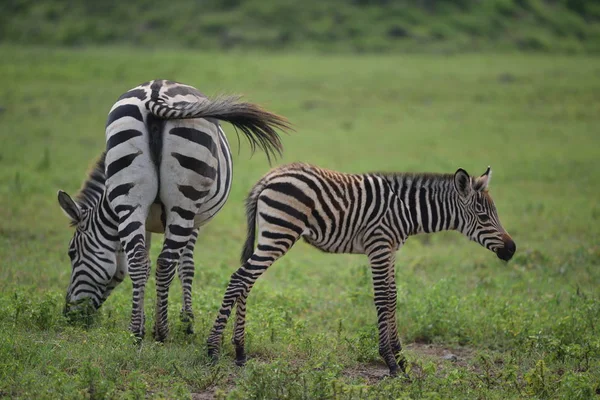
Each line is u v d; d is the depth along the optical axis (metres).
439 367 11.70
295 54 61.16
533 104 43.69
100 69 50.66
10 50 59.91
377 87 47.75
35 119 36.72
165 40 66.75
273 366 9.85
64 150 30.75
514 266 18.20
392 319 11.46
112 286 12.85
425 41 66.56
